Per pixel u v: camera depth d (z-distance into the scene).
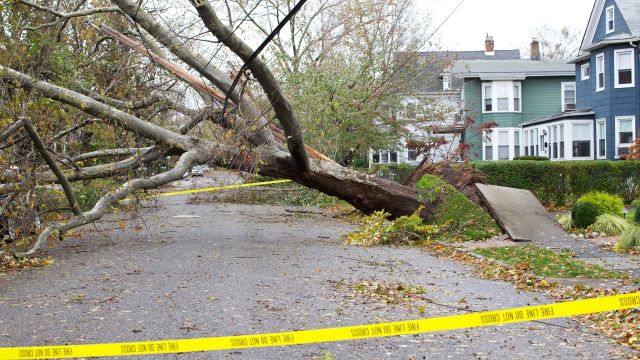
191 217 19.83
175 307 7.29
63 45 14.93
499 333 6.38
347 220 18.94
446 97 40.12
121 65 14.55
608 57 31.88
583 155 33.84
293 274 9.48
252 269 9.91
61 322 6.64
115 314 6.98
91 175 13.13
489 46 50.41
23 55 13.27
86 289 8.35
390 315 6.98
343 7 30.80
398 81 24.19
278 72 21.58
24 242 11.16
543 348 5.85
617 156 31.61
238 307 7.31
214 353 5.63
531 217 14.30
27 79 11.51
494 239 13.41
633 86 31.28
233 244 13.02
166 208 23.42
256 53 11.16
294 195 24.31
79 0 15.20
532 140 39.16
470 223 14.03
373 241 13.25
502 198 14.84
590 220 14.99
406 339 6.12
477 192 15.38
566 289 8.42
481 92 40.34
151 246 12.63
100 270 9.81
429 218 14.90
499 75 39.69
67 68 14.41
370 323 6.60
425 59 28.03
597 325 6.72
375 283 8.79
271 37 10.74
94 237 14.18
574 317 7.04
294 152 13.74
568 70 40.16
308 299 7.77
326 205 24.11
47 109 12.17
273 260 10.86
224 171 25.86
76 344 5.81
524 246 12.29
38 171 12.55
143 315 6.92
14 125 10.08
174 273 9.51
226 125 14.02
